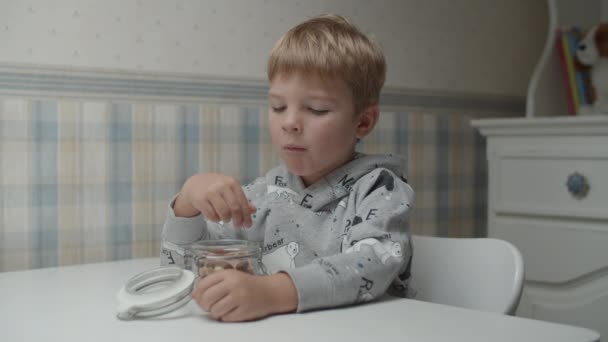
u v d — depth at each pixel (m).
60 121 1.30
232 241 0.77
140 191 1.39
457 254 1.01
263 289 0.64
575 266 1.54
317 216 0.92
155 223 1.41
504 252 0.93
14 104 1.25
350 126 0.89
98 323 0.63
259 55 1.54
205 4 1.46
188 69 1.44
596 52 1.73
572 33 1.83
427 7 1.86
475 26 1.98
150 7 1.39
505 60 2.06
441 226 1.90
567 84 1.81
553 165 1.57
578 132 1.50
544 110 1.83
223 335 0.58
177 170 1.43
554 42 1.84
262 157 1.55
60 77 1.30
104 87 1.34
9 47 1.24
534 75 1.82
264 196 0.99
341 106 0.86
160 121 1.41
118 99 1.36
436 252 1.04
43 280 0.88
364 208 0.82
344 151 0.90
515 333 0.58
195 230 0.87
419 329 0.60
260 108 1.55
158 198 1.41
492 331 0.59
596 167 1.48
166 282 0.72
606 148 1.46
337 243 0.87
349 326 0.61
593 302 1.51
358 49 0.90
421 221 1.85
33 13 1.26
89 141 1.33
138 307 0.64
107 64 1.34
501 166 1.69
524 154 1.63
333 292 0.68
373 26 1.75
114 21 1.35
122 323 0.63
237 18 1.51
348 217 0.86
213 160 1.48
